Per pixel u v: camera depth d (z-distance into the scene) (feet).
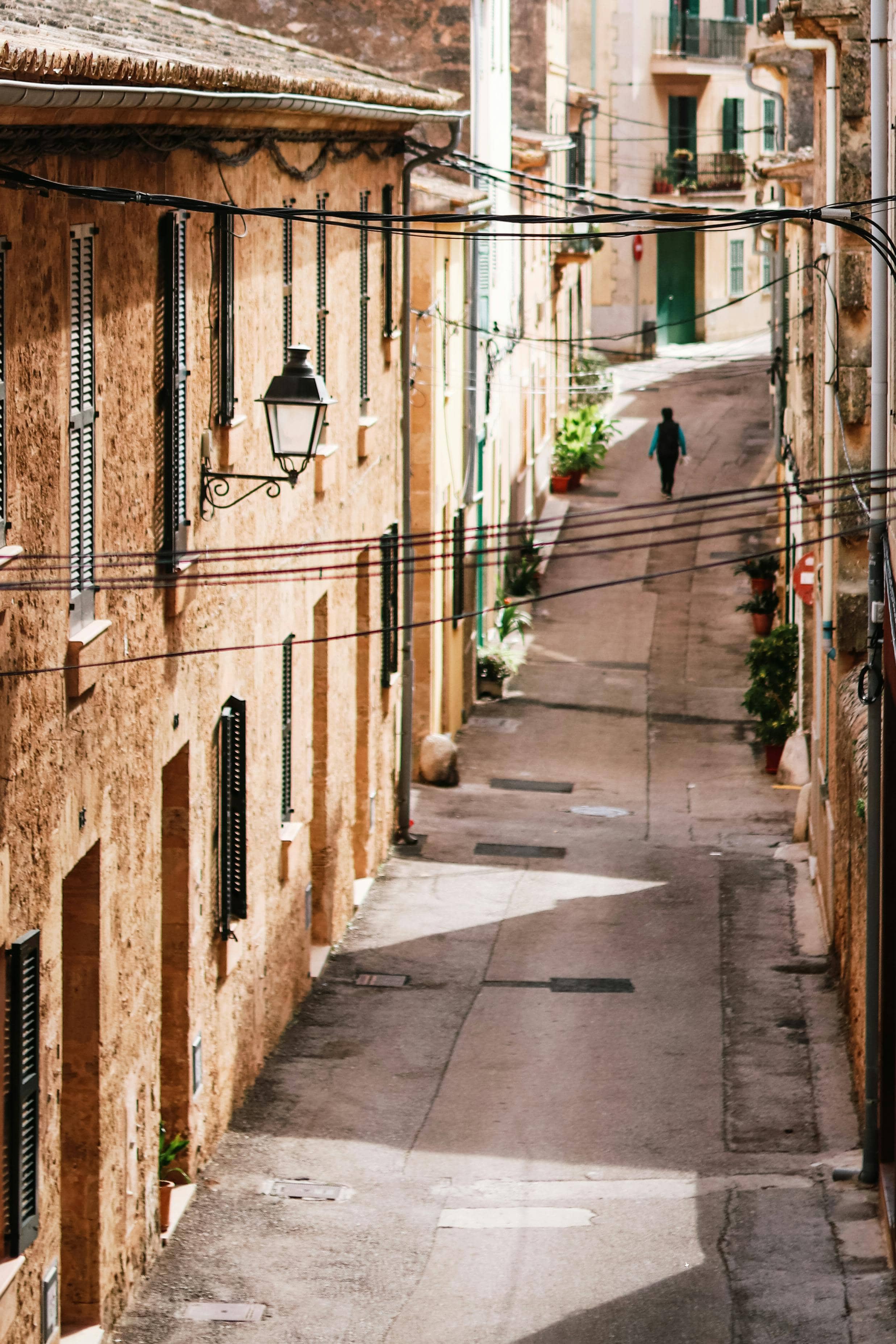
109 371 44.39
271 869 65.36
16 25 36.83
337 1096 62.75
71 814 41.73
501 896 86.74
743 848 96.17
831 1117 61.57
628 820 101.45
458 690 117.39
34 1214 39.52
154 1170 50.01
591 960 77.97
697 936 81.25
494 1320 46.44
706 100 255.50
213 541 55.57
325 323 73.05
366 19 116.88
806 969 76.79
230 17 116.67
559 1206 54.03
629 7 248.32
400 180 90.27
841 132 73.97
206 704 55.06
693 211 67.62
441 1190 55.31
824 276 83.35
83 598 42.65
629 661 136.98
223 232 55.26
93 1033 44.50
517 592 150.92
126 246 45.55
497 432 139.33
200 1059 55.21
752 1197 54.34
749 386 230.07
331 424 74.49
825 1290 47.67
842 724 72.13
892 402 56.49
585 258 194.49
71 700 41.57
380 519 87.86
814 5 73.10
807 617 106.83
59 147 39.24
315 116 63.10
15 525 37.29
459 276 114.62
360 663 85.15
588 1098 63.16
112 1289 45.85
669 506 178.81
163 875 53.31
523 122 183.83
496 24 132.57
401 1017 70.74
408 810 94.89
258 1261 50.21
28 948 38.29
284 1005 68.23
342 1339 45.62
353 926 81.66
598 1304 47.29
